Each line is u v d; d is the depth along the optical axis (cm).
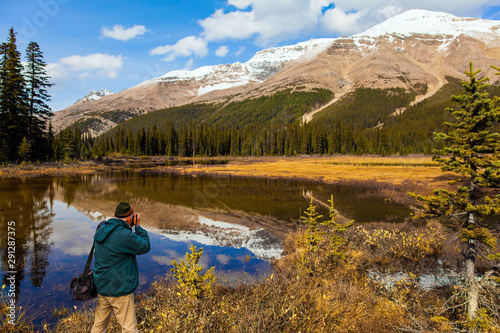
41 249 1055
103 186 2906
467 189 679
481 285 518
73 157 6059
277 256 1062
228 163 7706
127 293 329
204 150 12556
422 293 646
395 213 1873
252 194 2625
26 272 845
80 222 1471
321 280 662
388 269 912
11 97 3756
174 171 5106
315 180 3728
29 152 4050
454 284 712
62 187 2664
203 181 3638
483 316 440
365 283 686
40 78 4100
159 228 1468
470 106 678
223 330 418
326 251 841
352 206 2103
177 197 2416
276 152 12419
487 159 642
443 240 1143
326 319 472
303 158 9919
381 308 547
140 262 965
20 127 3881
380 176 3859
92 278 336
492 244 594
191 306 455
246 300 529
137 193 2567
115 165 6538
